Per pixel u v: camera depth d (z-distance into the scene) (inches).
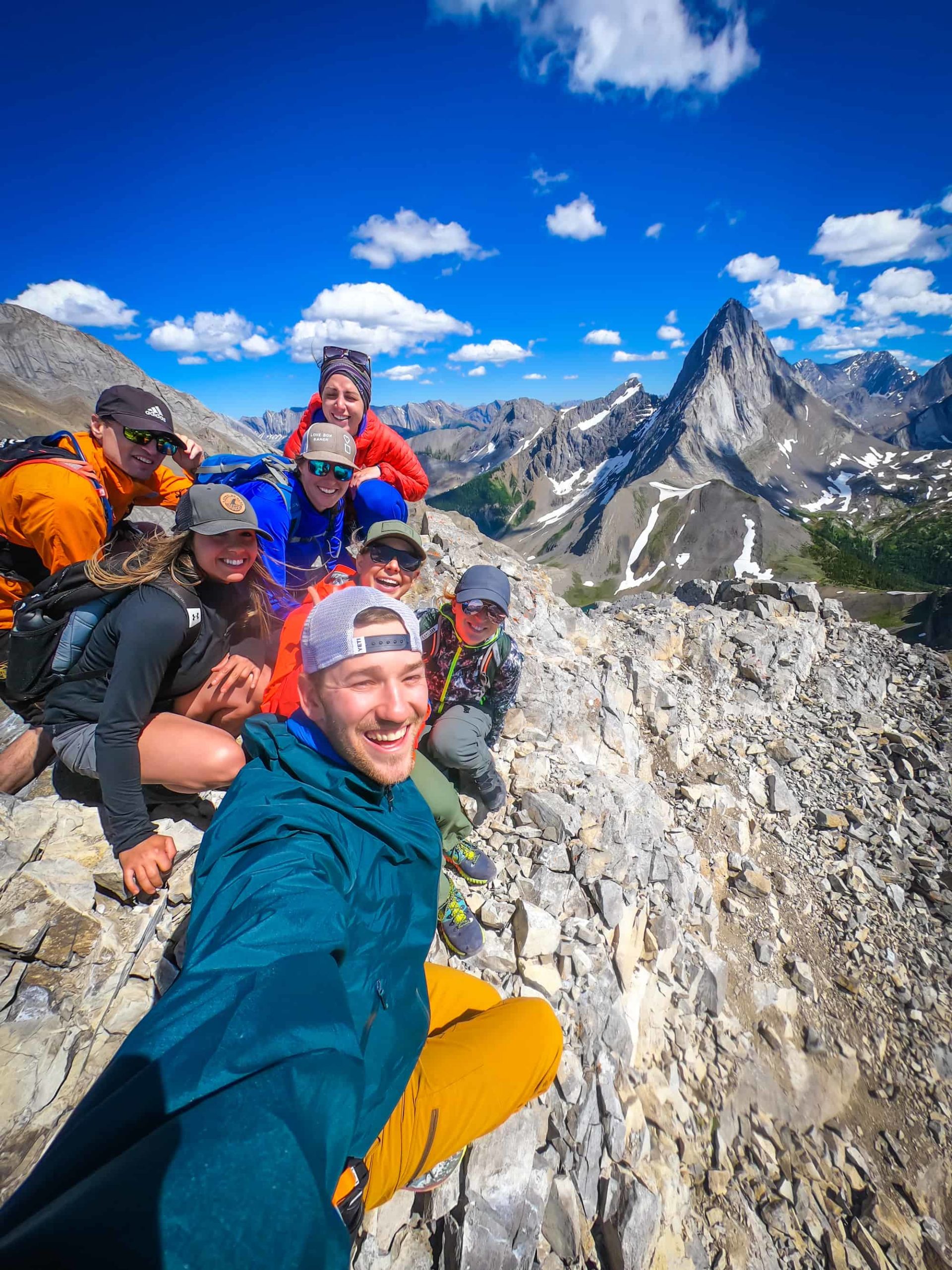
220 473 59.0
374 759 25.9
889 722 169.6
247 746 28.6
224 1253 12.1
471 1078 31.3
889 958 105.4
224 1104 14.4
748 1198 70.8
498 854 76.5
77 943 43.2
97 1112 13.8
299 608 49.2
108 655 43.4
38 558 50.9
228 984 17.7
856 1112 86.5
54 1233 10.5
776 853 121.8
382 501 66.1
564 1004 64.3
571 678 115.7
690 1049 82.7
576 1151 56.3
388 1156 28.1
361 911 23.9
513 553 168.2
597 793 88.5
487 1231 43.4
